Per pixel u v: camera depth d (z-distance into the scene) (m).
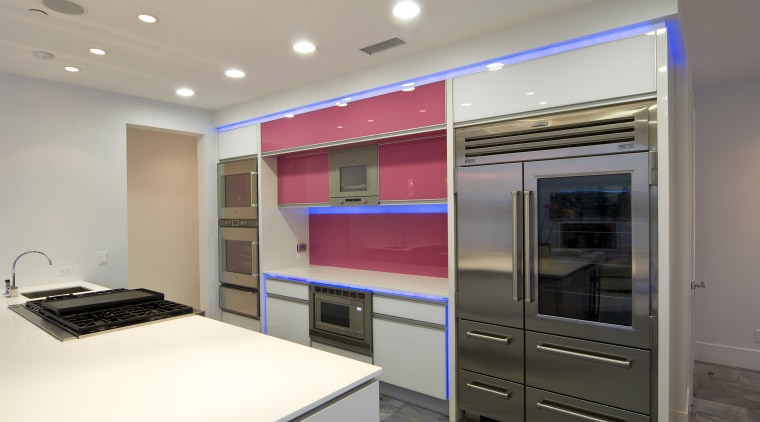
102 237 3.71
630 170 2.17
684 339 2.64
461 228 2.76
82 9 2.25
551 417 2.42
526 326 2.51
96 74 3.31
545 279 2.46
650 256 2.13
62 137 3.50
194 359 1.68
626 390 2.20
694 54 3.17
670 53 2.40
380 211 3.95
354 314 3.36
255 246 4.17
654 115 2.11
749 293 3.78
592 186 2.31
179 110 4.27
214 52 2.88
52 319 2.23
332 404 1.39
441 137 3.04
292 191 4.12
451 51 2.75
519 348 2.54
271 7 2.24
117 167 3.82
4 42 2.67
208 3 2.19
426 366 2.95
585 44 2.31
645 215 2.13
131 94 3.88
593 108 2.29
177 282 5.38
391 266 3.88
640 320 2.15
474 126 2.72
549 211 2.44
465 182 2.74
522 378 2.53
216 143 4.59
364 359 3.33
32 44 2.71
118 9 2.25
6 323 2.25
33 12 2.28
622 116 2.19
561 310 2.40
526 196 2.47
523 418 2.53
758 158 3.71
